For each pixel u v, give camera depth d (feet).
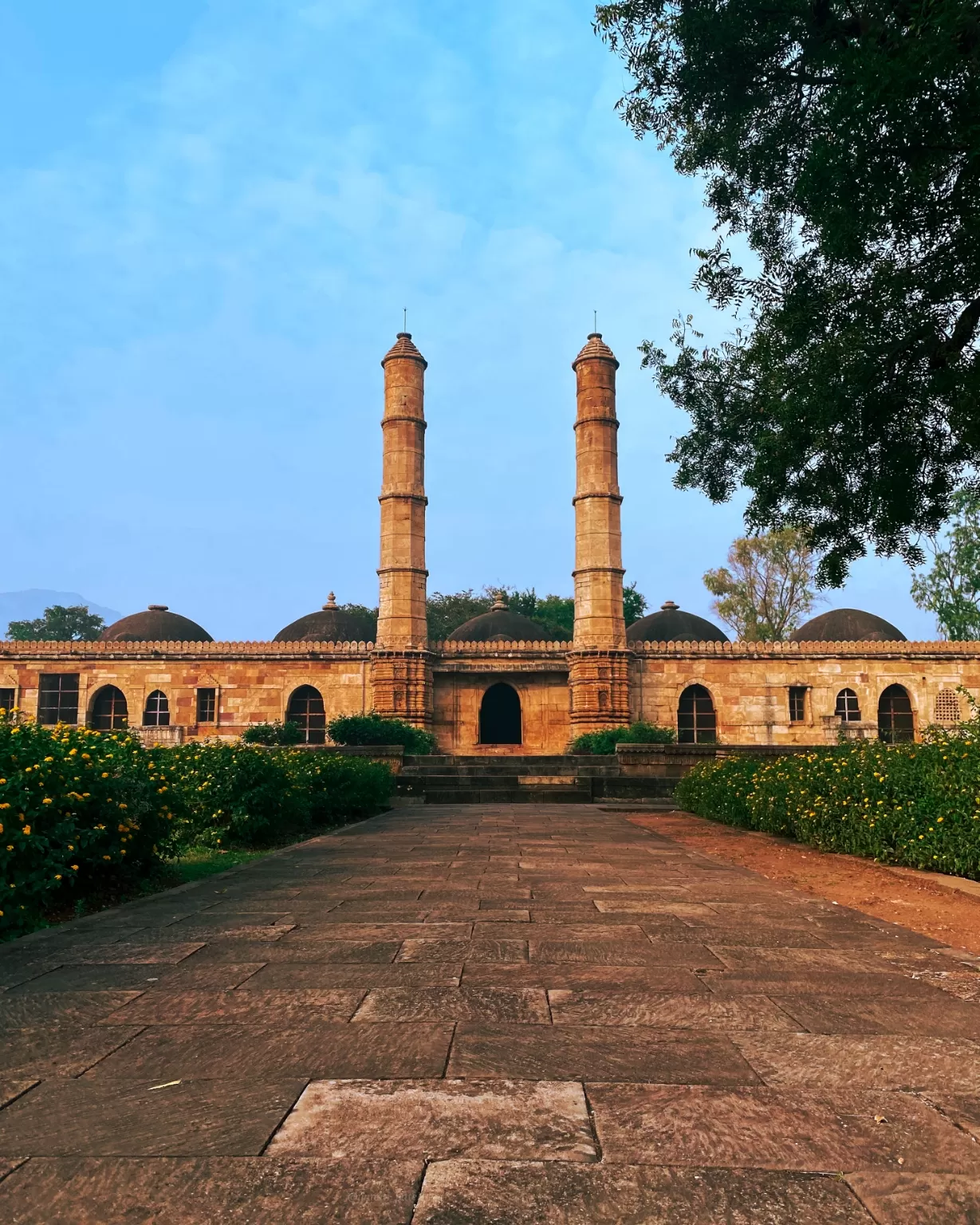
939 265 31.86
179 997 11.70
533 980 12.50
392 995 11.72
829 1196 6.28
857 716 98.73
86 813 20.38
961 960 13.97
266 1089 8.33
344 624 121.90
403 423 101.40
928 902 20.13
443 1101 8.00
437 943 15.03
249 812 32.40
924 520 41.16
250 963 13.69
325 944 15.02
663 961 13.75
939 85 28.25
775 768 38.50
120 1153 6.96
